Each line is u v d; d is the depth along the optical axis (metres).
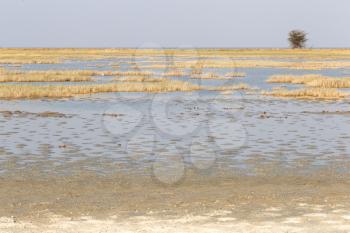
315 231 9.52
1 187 13.38
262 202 11.79
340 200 11.95
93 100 34.47
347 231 9.53
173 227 9.78
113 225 9.94
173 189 13.28
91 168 15.63
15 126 23.59
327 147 18.98
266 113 28.66
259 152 18.11
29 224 10.03
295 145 19.38
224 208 11.23
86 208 11.30
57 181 14.05
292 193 12.74
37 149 18.38
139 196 12.45
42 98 35.50
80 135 21.36
